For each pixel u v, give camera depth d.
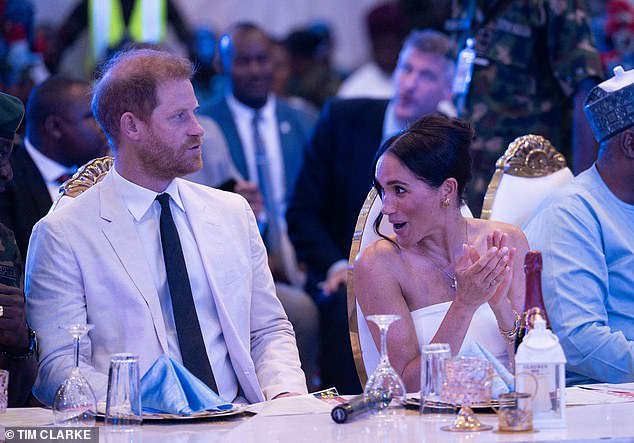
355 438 3.16
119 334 4.35
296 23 14.83
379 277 4.59
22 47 9.23
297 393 4.46
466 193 6.50
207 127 7.46
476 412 3.60
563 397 3.24
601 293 5.12
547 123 6.82
